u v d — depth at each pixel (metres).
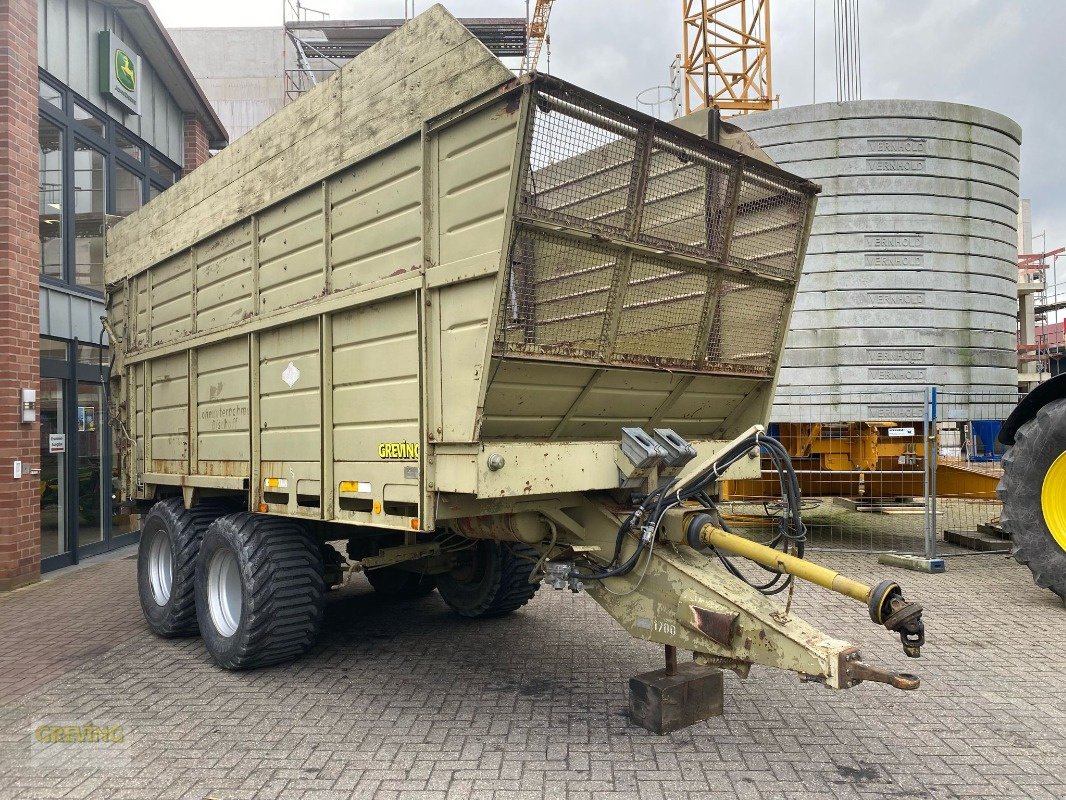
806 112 8.80
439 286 3.63
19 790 3.40
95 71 10.10
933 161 8.64
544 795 3.22
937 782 3.31
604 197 3.63
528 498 3.93
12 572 7.87
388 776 3.42
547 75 3.18
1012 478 6.38
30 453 8.20
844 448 9.02
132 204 11.16
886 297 8.62
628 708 4.17
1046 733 3.83
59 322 9.07
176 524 5.86
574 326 3.70
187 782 3.42
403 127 3.86
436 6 3.69
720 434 5.11
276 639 4.84
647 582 3.76
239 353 5.33
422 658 5.23
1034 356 26.16
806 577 3.26
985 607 6.28
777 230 4.63
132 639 5.98
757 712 4.12
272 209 4.94
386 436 3.98
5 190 7.90
